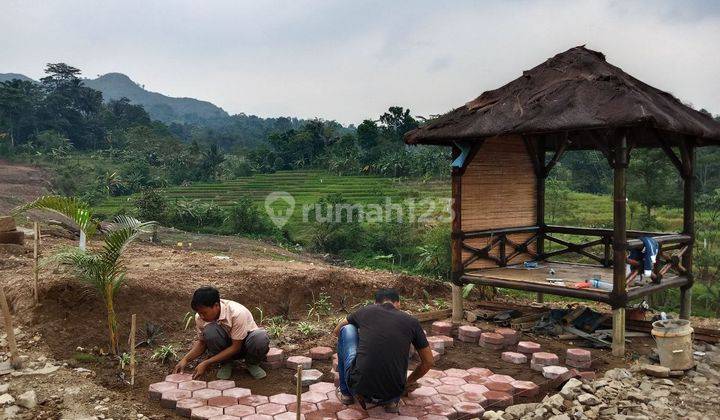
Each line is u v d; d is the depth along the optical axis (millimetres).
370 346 4590
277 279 8391
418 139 8102
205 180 88312
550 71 7699
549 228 9664
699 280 25156
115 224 5957
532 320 8125
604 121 6266
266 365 6039
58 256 5863
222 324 5652
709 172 46469
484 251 8711
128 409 4754
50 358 5605
